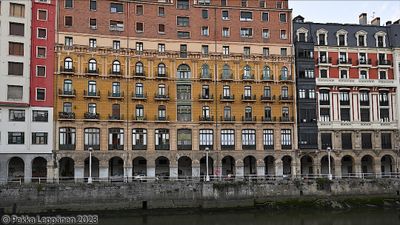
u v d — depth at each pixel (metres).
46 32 69.69
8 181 61.94
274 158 75.38
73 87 70.12
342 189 65.56
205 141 73.81
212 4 77.50
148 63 73.44
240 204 61.44
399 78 80.75
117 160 72.81
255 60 76.88
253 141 75.25
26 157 66.38
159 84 73.50
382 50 81.75
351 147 77.94
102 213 57.16
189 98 74.12
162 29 74.88
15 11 67.69
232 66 76.12
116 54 72.31
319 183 64.88
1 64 66.12
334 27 82.81
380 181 66.81
